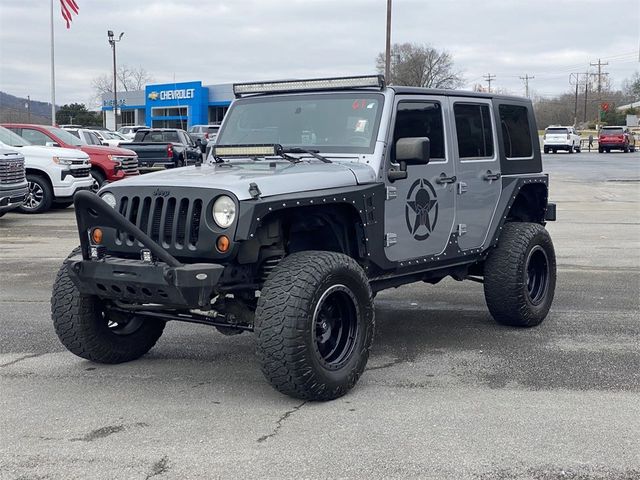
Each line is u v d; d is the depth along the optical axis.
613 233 13.90
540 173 7.60
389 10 36.34
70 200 17.55
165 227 4.85
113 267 4.82
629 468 3.98
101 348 5.65
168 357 6.09
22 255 11.28
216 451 4.19
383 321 7.39
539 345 6.46
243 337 6.74
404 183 5.83
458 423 4.61
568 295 8.55
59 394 5.16
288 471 3.93
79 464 4.02
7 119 76.19
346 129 5.83
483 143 6.80
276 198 4.77
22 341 6.55
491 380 5.48
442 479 3.84
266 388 5.29
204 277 4.59
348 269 4.98
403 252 5.86
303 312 4.66
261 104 6.32
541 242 7.06
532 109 7.62
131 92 73.38
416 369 5.76
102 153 19.33
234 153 5.76
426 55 55.38
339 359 5.05
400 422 4.62
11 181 14.02
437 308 8.01
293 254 4.98
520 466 4.00
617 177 29.72
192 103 63.88
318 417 4.71
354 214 5.36
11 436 4.41
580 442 4.32
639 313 7.67
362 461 4.05
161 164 27.58
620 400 5.04
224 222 4.65
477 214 6.64
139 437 4.39
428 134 6.15
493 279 6.82
